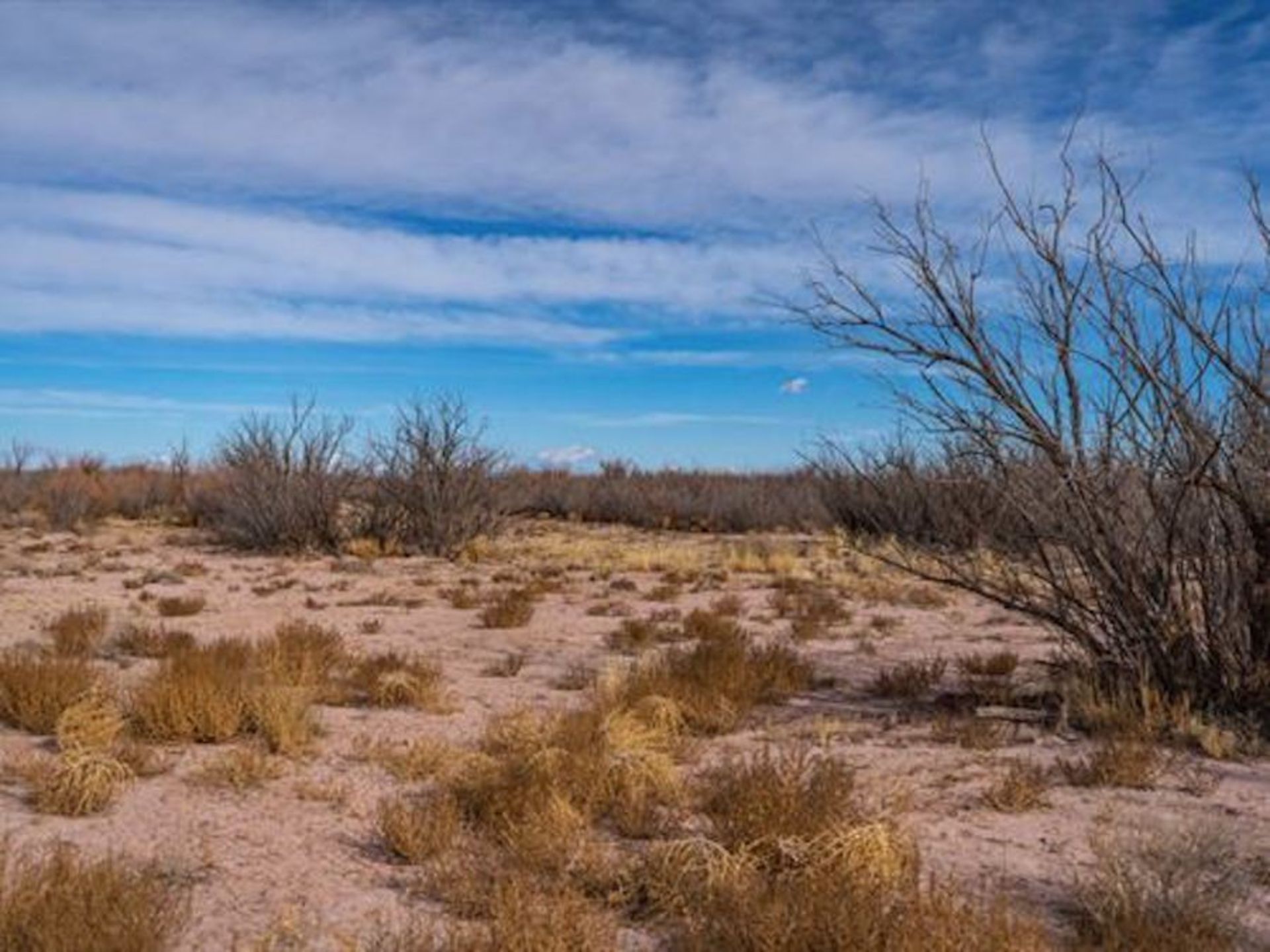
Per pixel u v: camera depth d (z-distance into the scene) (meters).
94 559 21.62
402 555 23.59
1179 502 8.79
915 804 6.93
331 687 9.99
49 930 4.40
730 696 9.68
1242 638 9.01
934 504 15.95
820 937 4.51
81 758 6.77
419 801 6.88
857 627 14.96
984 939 4.49
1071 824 6.57
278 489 23.91
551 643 13.41
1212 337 8.67
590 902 5.23
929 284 9.17
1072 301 9.02
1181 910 4.88
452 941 4.60
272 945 4.80
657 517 32.31
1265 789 7.32
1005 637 14.17
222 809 6.69
